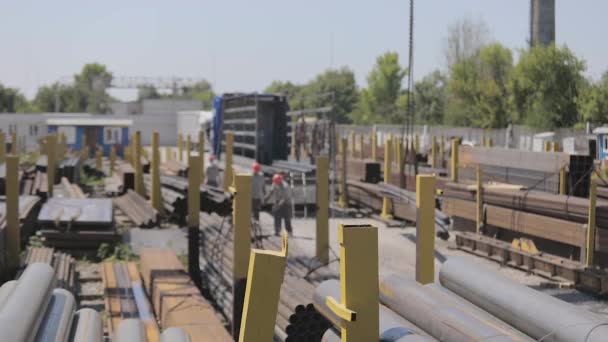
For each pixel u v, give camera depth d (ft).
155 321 35.06
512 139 130.62
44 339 18.03
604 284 41.01
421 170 84.58
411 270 47.91
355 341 15.87
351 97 296.30
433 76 253.24
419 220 28.91
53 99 343.87
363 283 15.88
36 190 73.41
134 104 302.86
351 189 79.92
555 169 53.47
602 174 59.72
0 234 43.70
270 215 74.18
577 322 16.10
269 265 18.02
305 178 74.74
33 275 20.43
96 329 20.53
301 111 97.25
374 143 106.22
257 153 95.35
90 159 141.79
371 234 15.93
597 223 44.24
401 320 19.19
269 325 18.10
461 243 54.95
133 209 73.10
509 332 17.40
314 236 61.62
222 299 37.78
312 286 30.89
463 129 156.35
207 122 189.37
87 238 53.98
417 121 241.76
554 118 132.46
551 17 105.81
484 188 56.08
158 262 43.70
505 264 49.42
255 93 95.91
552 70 133.80
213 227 50.96
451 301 19.47
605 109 121.39
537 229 49.52
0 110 280.72
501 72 179.73
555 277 44.70
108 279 43.45
